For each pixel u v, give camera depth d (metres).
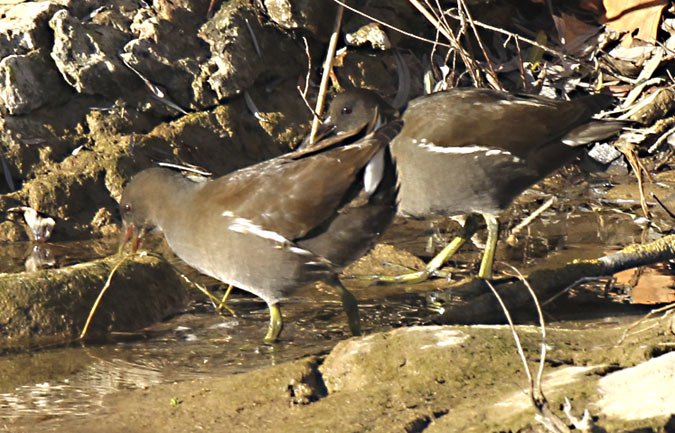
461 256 11.96
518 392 7.19
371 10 15.52
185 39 14.26
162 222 9.55
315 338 9.52
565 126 10.66
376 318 10.04
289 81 14.96
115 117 13.66
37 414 7.66
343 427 6.93
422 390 7.39
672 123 15.05
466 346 7.92
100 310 9.82
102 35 13.77
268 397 7.55
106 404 7.80
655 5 15.62
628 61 15.57
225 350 9.23
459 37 14.23
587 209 13.52
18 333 9.46
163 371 8.68
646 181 14.54
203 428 7.15
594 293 10.48
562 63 15.83
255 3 14.76
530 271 11.30
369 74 15.38
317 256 9.12
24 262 11.89
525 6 16.64
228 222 9.02
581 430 6.07
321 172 8.92
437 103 10.88
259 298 10.73
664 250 11.16
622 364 7.62
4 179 13.11
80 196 13.03
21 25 13.45
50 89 13.43
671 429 6.48
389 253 11.96
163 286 10.45
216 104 14.20
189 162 13.70
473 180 10.65
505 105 10.69
